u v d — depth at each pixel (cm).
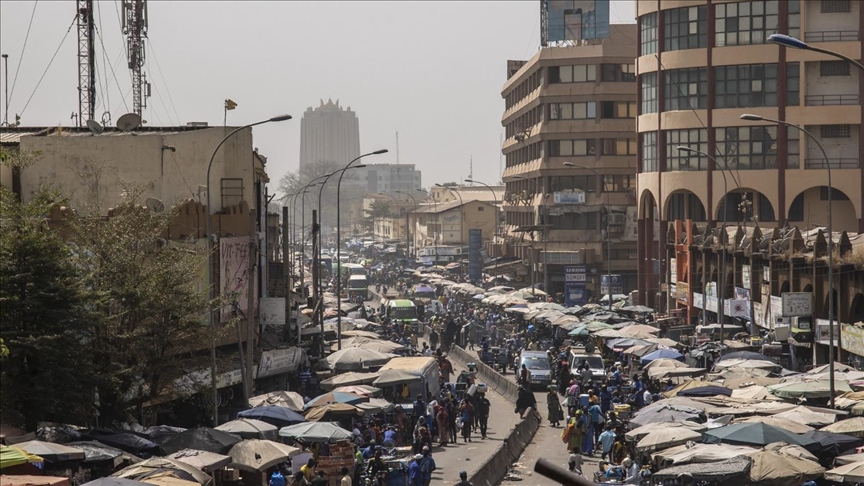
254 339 4550
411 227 17450
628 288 10069
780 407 3172
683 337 5684
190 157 4453
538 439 3994
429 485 3020
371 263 15375
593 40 10694
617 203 10012
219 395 3806
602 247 10006
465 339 6800
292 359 4409
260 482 2738
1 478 1945
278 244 6588
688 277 6894
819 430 2884
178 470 2305
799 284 4975
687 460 2623
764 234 5991
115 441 2586
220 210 4569
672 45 7794
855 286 4444
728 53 7431
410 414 4056
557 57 10119
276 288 5341
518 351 6109
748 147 7412
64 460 2316
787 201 7250
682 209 7962
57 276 2691
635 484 2536
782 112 7250
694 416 3150
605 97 10000
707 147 7569
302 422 3247
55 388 2659
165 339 3075
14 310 2638
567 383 4950
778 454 2539
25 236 2648
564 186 10212
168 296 3078
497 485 3156
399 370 4172
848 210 7281
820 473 2486
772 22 7312
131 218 3180
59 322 2666
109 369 2948
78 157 4288
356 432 3300
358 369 4653
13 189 4178
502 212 13450
